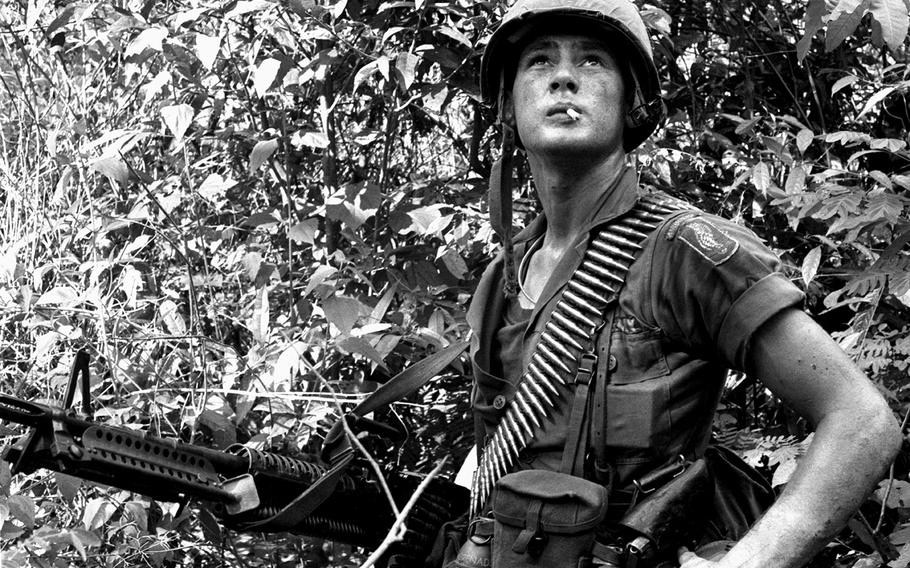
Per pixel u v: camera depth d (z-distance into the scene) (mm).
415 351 3393
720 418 3285
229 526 2256
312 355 3260
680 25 3982
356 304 2984
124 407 3252
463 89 3410
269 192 3857
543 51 2154
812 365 1896
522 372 2186
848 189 3045
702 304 1988
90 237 3645
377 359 2979
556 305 2152
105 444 2043
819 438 1870
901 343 2930
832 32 2369
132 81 3885
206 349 3375
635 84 2195
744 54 3924
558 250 2234
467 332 3332
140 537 3291
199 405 3240
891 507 2898
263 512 2252
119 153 3143
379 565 2498
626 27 2121
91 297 3223
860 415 1852
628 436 2021
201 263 3887
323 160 3764
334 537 2389
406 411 3582
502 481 2031
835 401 1876
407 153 4043
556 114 2125
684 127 3873
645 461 2025
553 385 2105
